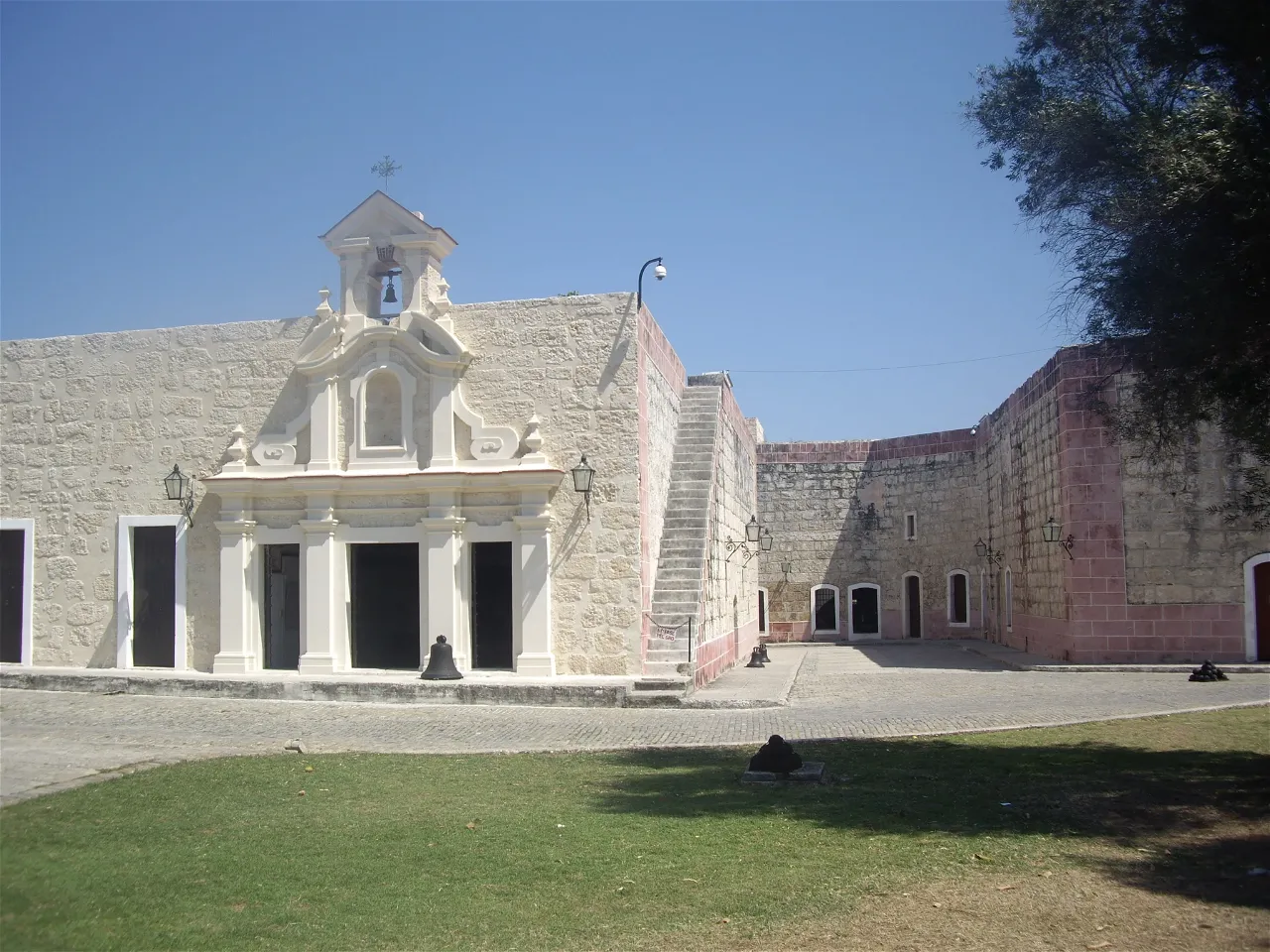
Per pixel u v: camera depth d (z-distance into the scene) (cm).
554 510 1802
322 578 1848
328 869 732
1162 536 2122
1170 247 894
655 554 1950
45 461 2059
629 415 1798
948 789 971
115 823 836
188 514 1958
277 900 668
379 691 1656
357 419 1881
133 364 2030
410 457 1858
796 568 3575
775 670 2341
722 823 855
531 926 629
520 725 1416
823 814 883
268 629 1958
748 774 1020
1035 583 2516
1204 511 2098
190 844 784
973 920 629
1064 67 1091
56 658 2022
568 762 1134
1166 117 951
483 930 623
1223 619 2081
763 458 3622
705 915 645
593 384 1817
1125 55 1045
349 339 1892
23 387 2084
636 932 619
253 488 1892
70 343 2067
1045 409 2383
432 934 616
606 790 980
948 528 3381
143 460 2005
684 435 2305
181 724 1429
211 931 612
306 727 1400
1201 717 1380
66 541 2033
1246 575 2073
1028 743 1216
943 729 1333
